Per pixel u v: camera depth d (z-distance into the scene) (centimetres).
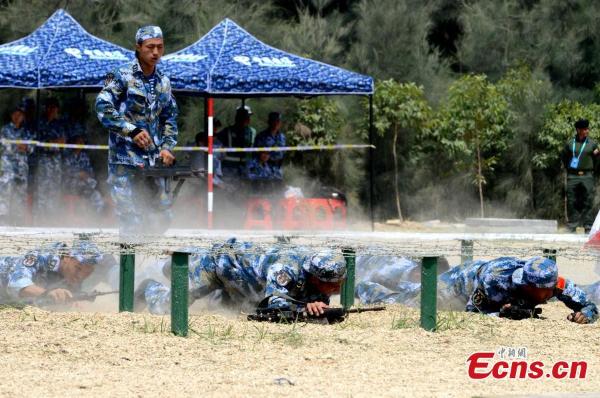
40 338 2188
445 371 1972
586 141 5678
